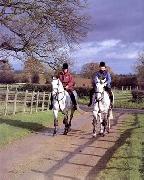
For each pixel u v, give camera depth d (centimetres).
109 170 1039
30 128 1911
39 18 2727
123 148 1359
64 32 2859
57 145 1489
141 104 4688
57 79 1783
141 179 909
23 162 1176
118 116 2912
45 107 3394
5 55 2969
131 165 1051
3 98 3009
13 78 8088
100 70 1730
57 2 2734
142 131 1759
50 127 2080
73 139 1653
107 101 1722
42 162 1178
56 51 2980
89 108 4138
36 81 7088
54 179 978
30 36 2878
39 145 1483
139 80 8444
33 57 2933
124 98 5725
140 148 1311
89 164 1152
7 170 1073
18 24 2841
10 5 2680
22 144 1495
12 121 2073
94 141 1593
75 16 2853
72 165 1140
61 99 1762
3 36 2917
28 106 3425
